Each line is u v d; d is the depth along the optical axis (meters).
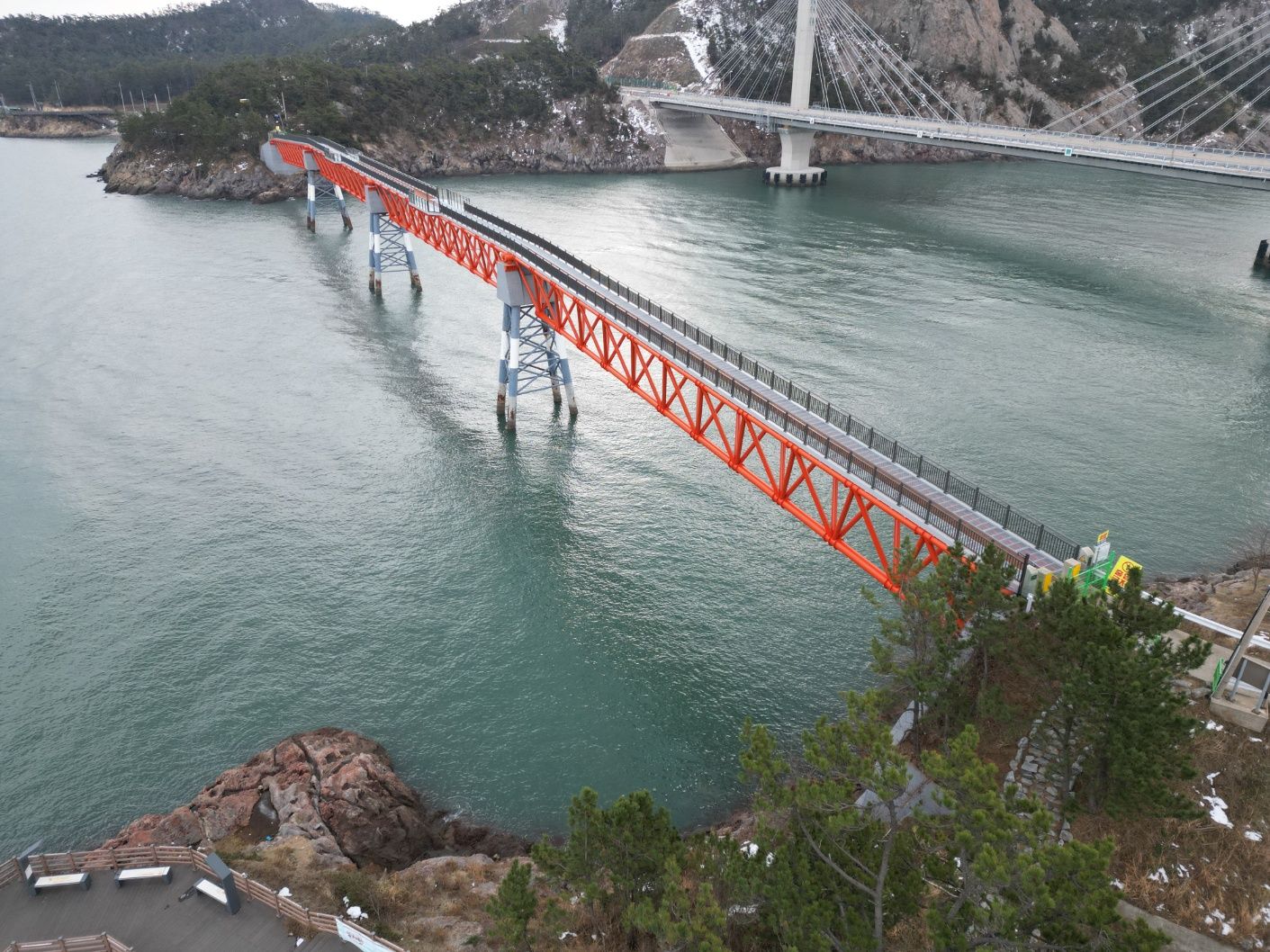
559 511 62.53
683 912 23.20
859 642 49.66
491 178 199.00
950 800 20.83
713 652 48.84
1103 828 30.66
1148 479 67.25
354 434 74.12
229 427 75.12
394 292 114.56
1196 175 129.00
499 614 51.91
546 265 67.00
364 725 44.00
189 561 56.88
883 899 23.17
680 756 42.09
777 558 57.22
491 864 35.41
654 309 61.00
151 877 30.75
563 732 43.50
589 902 25.45
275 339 95.81
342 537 59.38
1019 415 77.25
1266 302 111.25
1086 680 27.52
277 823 36.66
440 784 40.75
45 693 46.06
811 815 24.12
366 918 30.97
